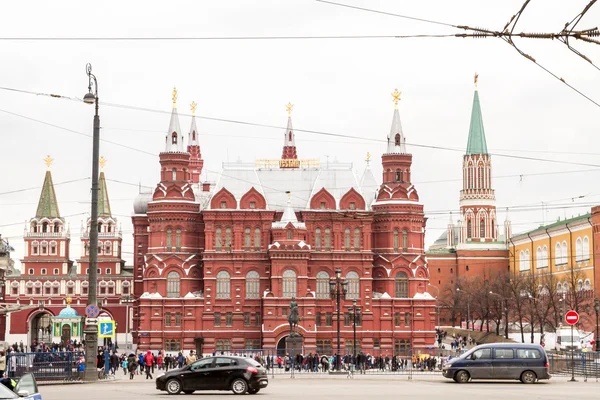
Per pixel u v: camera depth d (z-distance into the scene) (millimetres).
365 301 167000
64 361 79000
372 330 167000
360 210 169375
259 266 167500
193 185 191125
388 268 169500
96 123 73812
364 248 168375
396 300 168250
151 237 169125
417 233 171500
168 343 165750
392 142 173500
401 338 167250
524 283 196625
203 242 171000
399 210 170375
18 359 76438
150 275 167625
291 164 177375
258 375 61844
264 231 168250
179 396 58656
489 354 76188
